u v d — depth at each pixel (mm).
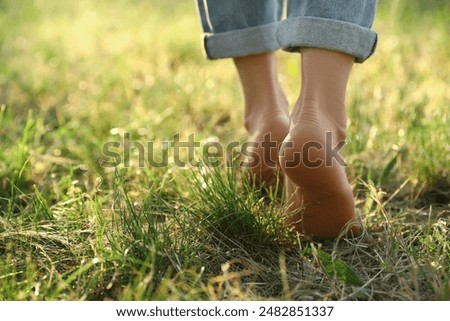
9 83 3990
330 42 1935
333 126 1970
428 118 3027
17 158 2568
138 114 3250
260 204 2146
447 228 2109
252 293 1775
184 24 5477
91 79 4051
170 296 1753
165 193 2391
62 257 1970
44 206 2191
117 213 2215
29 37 5359
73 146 2885
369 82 3715
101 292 1805
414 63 4098
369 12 2004
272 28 2373
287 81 3781
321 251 1884
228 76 4031
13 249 2006
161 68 4301
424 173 2516
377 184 2512
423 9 5504
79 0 7086
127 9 6480
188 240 1994
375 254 2045
